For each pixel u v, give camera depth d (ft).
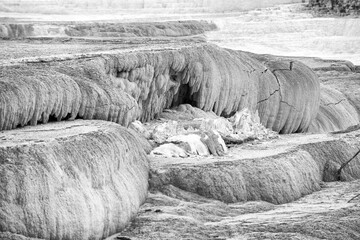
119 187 45.16
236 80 73.20
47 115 50.65
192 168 51.67
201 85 70.23
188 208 47.85
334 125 83.71
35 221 39.01
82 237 40.78
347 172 60.64
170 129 60.64
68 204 40.60
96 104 54.29
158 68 65.98
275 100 76.69
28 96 48.62
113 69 61.46
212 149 57.62
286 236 43.55
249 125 67.62
